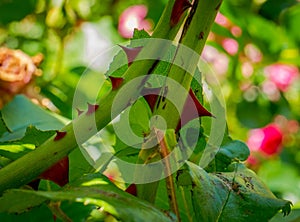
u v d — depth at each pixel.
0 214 0.24
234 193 0.20
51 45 0.55
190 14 0.19
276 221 0.25
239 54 0.61
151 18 0.60
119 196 0.17
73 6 0.58
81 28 0.59
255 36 0.63
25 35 0.55
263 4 0.63
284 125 0.70
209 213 0.18
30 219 0.24
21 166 0.19
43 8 0.56
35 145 0.23
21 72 0.36
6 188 0.19
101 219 0.26
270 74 0.66
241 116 0.66
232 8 0.57
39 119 0.30
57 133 0.19
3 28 0.55
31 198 0.17
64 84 0.42
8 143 0.23
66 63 0.57
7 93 0.35
